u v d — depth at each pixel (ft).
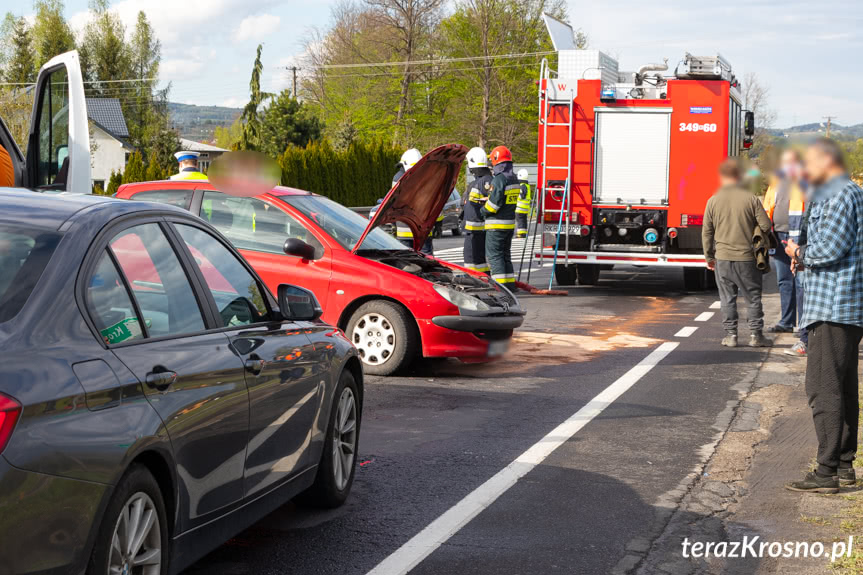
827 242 18.13
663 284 61.72
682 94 53.47
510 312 31.55
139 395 10.86
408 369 31.50
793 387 29.43
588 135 54.60
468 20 211.82
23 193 12.43
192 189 31.35
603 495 18.43
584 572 14.51
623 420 24.75
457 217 110.73
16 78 250.98
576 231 54.90
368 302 30.32
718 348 36.73
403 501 17.87
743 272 36.65
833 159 18.25
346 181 132.36
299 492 15.80
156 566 11.19
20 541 8.96
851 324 18.26
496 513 17.26
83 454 9.67
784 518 17.15
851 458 19.03
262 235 30.83
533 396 27.61
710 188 53.47
